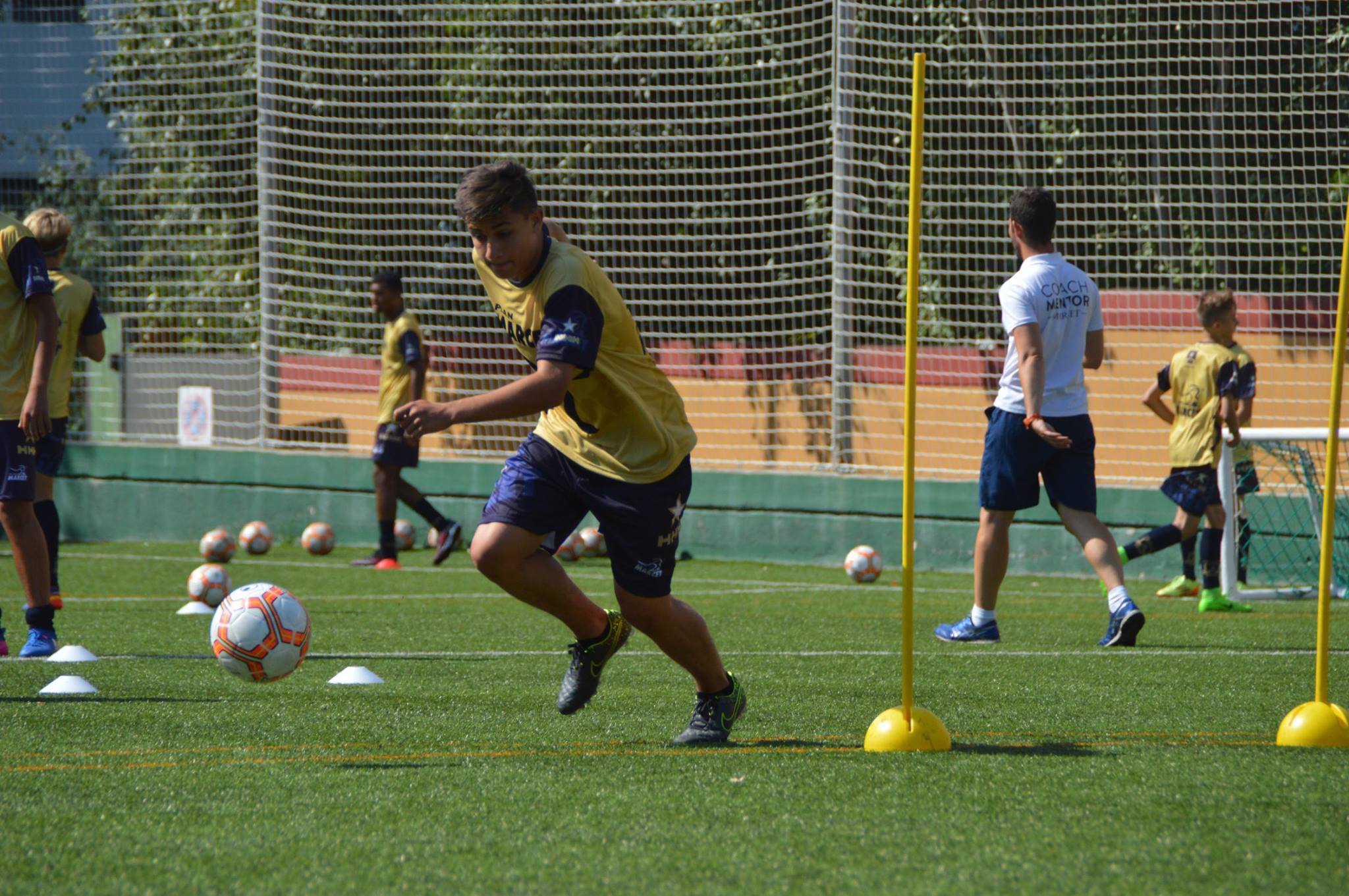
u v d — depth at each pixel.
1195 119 34.03
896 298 36.44
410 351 33.56
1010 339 21.00
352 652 20.16
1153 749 12.41
